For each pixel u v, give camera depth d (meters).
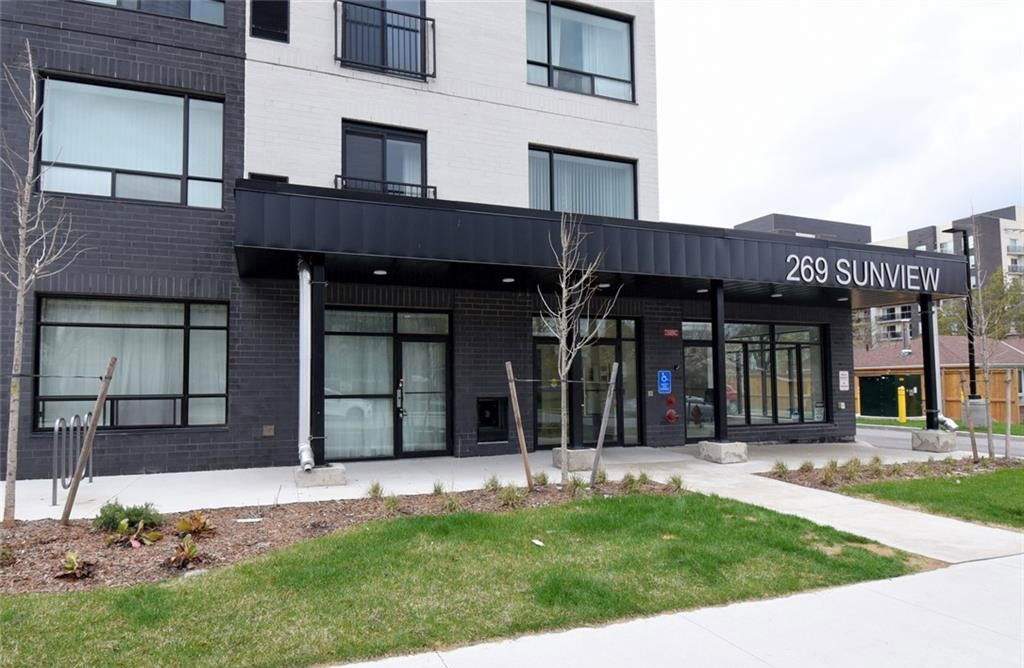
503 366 12.71
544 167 13.73
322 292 9.44
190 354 10.80
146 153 10.67
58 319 10.08
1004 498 8.80
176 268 10.49
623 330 14.25
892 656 4.24
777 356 16.25
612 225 10.95
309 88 11.65
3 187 9.66
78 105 10.32
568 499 8.11
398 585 5.15
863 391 29.75
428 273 11.00
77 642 4.09
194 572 5.34
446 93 12.72
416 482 9.57
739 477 10.35
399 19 12.61
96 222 10.08
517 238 10.23
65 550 5.82
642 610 4.93
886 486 9.53
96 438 9.95
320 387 9.42
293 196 9.02
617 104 14.27
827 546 6.56
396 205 9.54
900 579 5.73
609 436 13.95
